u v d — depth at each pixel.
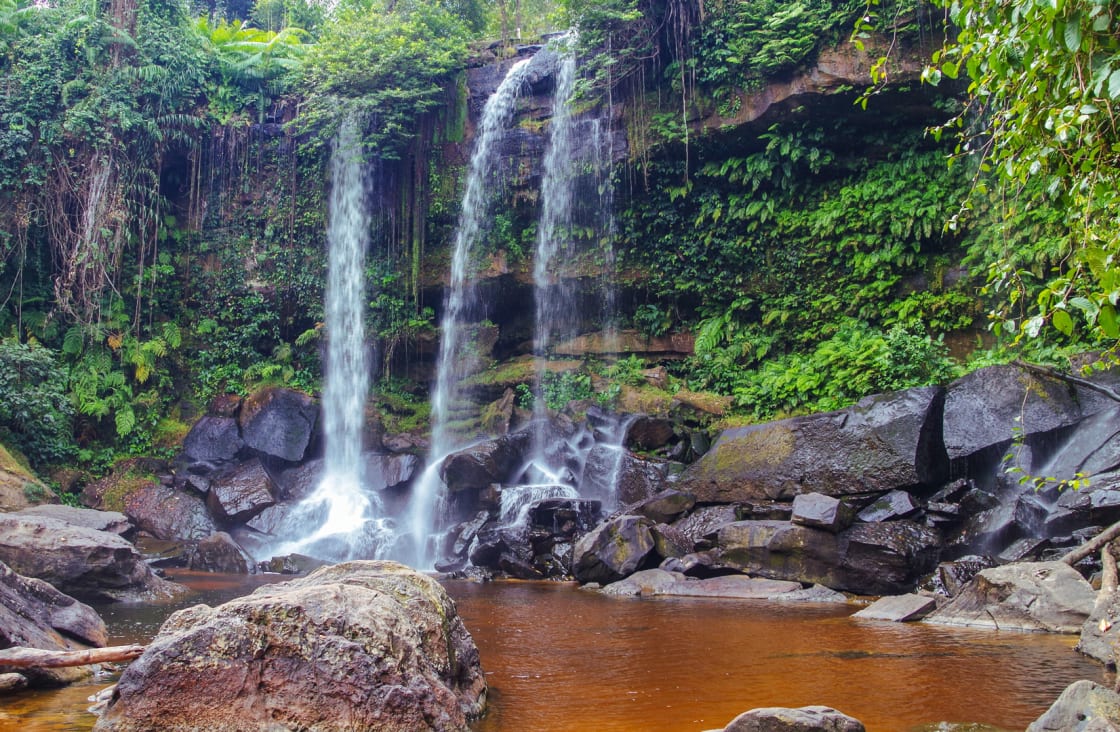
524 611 9.39
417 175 21.23
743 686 5.59
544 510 14.36
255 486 16.73
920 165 17.09
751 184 18.89
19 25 20.33
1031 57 4.42
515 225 20.78
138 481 17.19
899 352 14.65
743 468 13.34
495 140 20.88
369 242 21.41
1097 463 10.62
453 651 5.06
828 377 15.62
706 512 13.01
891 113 17.17
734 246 18.77
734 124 18.05
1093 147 4.50
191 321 21.41
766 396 16.23
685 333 19.42
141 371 19.17
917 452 11.76
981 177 16.05
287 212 21.81
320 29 30.17
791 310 18.17
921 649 6.88
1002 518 10.58
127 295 20.67
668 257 19.41
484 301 21.06
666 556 12.23
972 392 12.16
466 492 15.82
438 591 5.33
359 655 4.18
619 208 19.81
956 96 16.34
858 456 12.21
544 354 20.34
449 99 21.48
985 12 4.74
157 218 20.52
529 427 17.02
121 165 20.06
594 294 20.12
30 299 19.19
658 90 19.28
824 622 8.53
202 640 4.18
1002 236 15.17
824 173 18.28
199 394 20.19
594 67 19.58
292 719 4.04
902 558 10.40
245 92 22.20
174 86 20.91
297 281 21.50
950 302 16.25
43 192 19.33
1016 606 8.16
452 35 21.70
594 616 8.98
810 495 11.54
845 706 5.00
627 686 5.64
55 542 9.58
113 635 7.53
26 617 6.20
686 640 7.45
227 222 21.88
